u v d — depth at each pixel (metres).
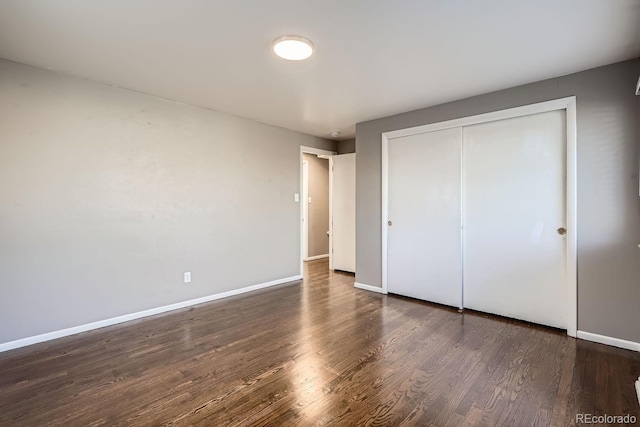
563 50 2.32
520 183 3.05
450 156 3.51
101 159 2.96
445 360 2.31
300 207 4.93
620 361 2.28
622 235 2.50
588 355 2.38
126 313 3.12
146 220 3.26
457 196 3.47
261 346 2.55
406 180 3.89
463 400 1.84
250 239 4.23
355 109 3.75
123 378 2.08
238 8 1.82
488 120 3.21
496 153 3.20
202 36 2.13
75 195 2.81
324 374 2.12
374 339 2.68
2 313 2.47
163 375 2.12
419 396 1.88
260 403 1.81
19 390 1.94
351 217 5.37
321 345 2.56
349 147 5.52
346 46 2.27
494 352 2.43
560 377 2.08
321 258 6.76
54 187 2.70
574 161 2.69
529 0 1.75
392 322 3.08
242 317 3.23
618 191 2.51
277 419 1.68
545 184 2.91
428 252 3.71
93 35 2.12
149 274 3.29
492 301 3.26
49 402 1.83
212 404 1.80
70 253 2.79
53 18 1.91
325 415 1.71
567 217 2.75
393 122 3.98
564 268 2.82
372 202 4.23
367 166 4.27
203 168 3.72
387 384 2.00
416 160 3.79
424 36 2.13
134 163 3.17
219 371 2.16
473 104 3.31
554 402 1.82
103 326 2.96
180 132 3.51
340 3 1.78
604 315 2.58
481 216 3.31
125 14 1.88
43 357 2.37
